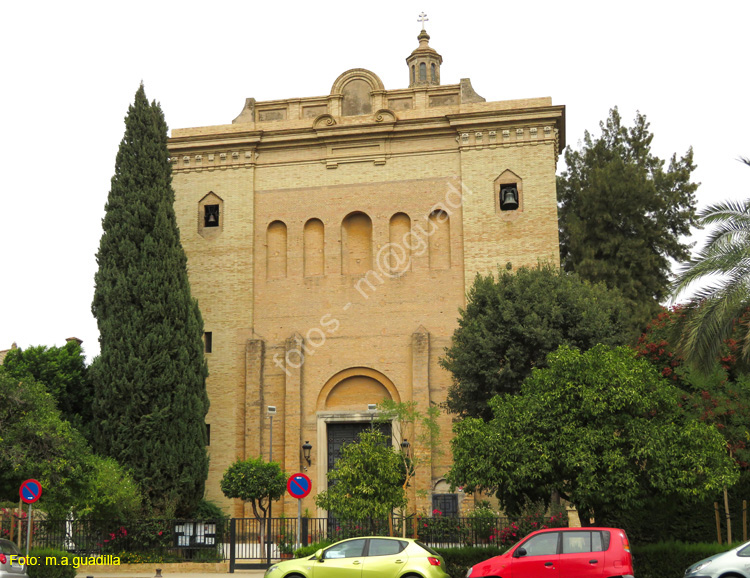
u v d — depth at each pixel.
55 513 28.14
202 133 40.03
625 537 18.19
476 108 38.19
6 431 23.92
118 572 27.39
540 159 37.12
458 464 22.73
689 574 17.69
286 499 35.44
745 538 25.36
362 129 38.62
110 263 34.00
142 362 32.47
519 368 30.83
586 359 22.34
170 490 31.61
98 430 32.41
